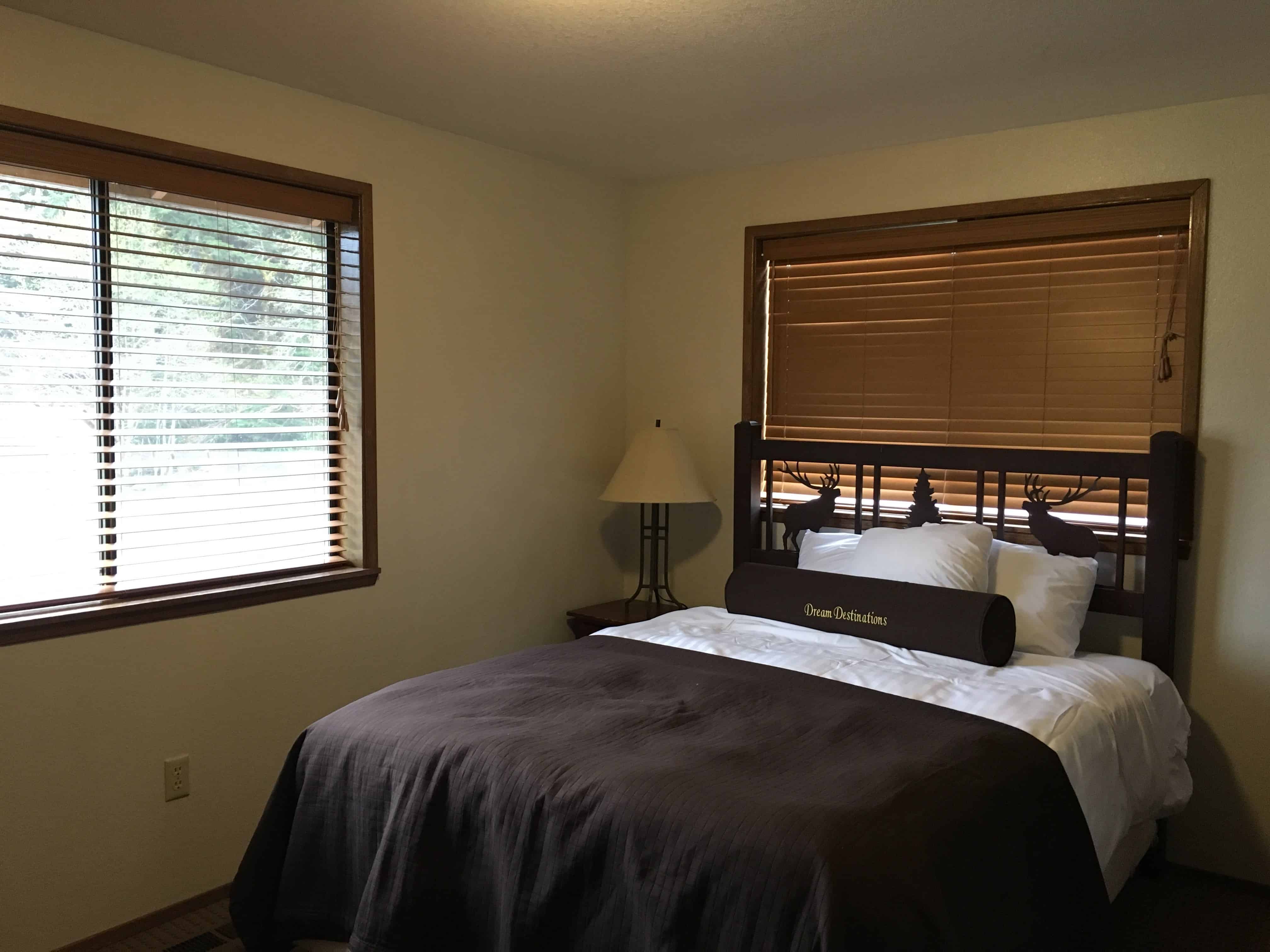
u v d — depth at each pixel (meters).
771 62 2.58
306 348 3.05
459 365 3.41
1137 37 2.39
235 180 2.76
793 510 3.65
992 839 1.82
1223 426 2.90
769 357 3.83
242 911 2.31
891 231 3.48
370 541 3.13
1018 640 2.88
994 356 3.35
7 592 2.44
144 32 2.42
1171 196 2.95
